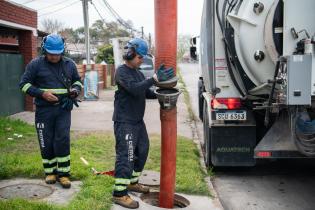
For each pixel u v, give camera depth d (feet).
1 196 17.47
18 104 43.55
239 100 23.13
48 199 17.24
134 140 17.28
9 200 16.10
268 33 20.40
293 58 16.39
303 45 17.84
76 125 38.40
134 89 16.35
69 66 18.76
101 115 45.29
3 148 26.45
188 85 84.74
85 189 18.12
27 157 22.82
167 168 17.53
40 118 18.56
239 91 23.08
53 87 18.35
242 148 23.48
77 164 21.86
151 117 43.93
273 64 20.94
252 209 19.48
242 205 19.99
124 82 16.49
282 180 23.90
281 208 19.60
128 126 17.02
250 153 23.45
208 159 24.91
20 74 43.88
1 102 39.86
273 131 22.29
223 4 22.58
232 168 25.48
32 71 18.19
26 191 18.15
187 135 34.96
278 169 26.05
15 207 15.40
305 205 20.02
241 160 23.56
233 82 22.98
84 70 66.08
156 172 22.74
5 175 19.92
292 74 16.46
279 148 22.21
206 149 25.94
